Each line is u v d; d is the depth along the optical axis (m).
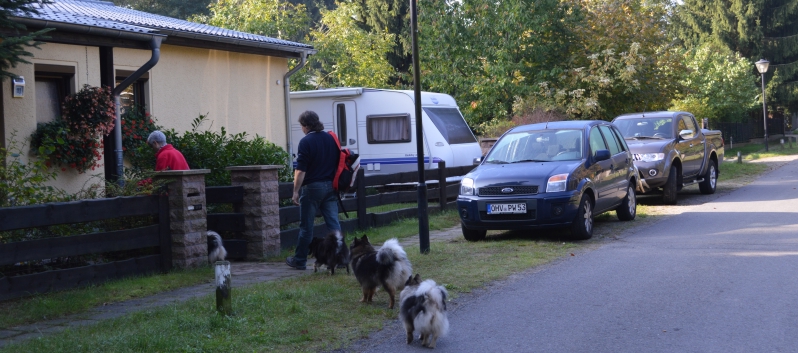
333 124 18.69
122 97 13.41
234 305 6.63
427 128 17.77
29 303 6.93
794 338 5.68
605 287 7.73
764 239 10.55
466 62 25.59
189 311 6.55
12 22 8.23
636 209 15.20
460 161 18.17
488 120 25.64
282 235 10.68
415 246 10.82
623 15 24.42
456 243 11.20
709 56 43.41
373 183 13.07
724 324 6.14
